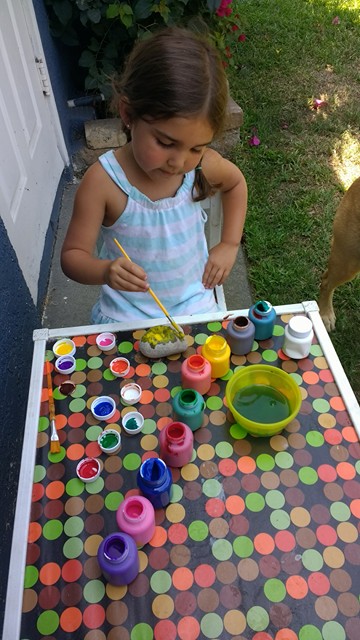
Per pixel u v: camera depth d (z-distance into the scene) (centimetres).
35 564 101
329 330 244
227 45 365
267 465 113
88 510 108
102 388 130
